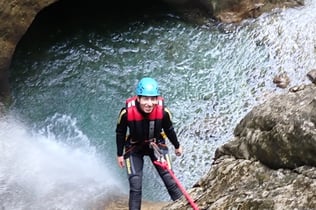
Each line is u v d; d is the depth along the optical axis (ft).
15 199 21.45
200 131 27.04
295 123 11.03
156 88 14.53
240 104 28.19
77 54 31.40
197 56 31.32
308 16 32.65
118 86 29.78
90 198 21.97
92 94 29.30
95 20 33.81
